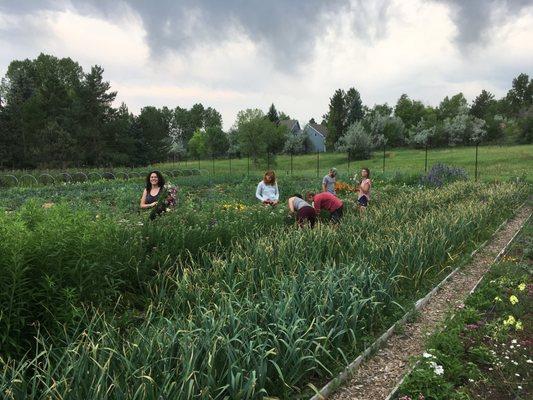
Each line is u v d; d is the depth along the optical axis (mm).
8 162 45062
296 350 3758
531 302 5754
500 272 6805
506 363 4152
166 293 5234
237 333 3803
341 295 4715
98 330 3951
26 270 3795
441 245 7082
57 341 3842
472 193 14305
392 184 20281
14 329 3600
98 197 16828
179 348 3471
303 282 4906
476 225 9398
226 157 65188
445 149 53438
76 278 4117
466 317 5164
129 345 3502
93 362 3154
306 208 8703
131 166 53188
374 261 6172
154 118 65125
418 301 5688
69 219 4367
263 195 11078
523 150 39406
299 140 64750
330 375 4047
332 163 47031
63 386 2988
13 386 2959
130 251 5605
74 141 45156
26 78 59688
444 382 3744
